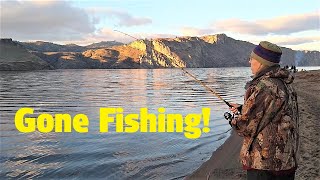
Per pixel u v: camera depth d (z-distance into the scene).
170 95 38.75
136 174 9.07
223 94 38.91
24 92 45.12
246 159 3.45
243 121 3.40
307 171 7.38
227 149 11.39
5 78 92.94
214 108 25.44
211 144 12.44
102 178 8.83
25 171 9.55
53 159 10.83
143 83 67.06
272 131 3.33
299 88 31.83
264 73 3.46
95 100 33.72
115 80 81.31
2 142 13.70
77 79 87.62
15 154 11.59
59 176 9.09
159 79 84.75
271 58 3.44
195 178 8.46
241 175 8.29
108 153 11.41
